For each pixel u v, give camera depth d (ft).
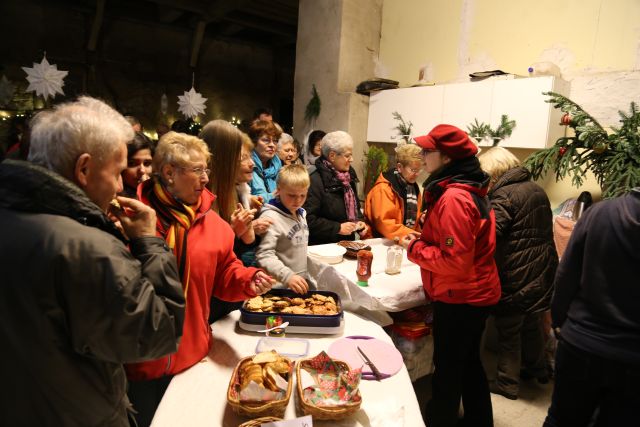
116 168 2.76
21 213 2.42
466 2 12.71
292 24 26.58
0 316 2.35
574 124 8.45
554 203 10.52
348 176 8.52
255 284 4.51
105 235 2.58
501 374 7.87
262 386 3.33
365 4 15.01
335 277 6.38
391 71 15.28
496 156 7.46
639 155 7.48
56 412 2.55
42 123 2.62
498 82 10.69
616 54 9.67
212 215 4.48
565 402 4.69
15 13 22.40
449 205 5.08
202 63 29.35
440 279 5.52
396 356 4.43
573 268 4.63
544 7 10.88
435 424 5.88
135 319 2.55
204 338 4.23
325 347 4.55
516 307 7.30
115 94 26.02
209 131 5.37
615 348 4.11
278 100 33.17
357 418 3.46
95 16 23.44
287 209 6.28
